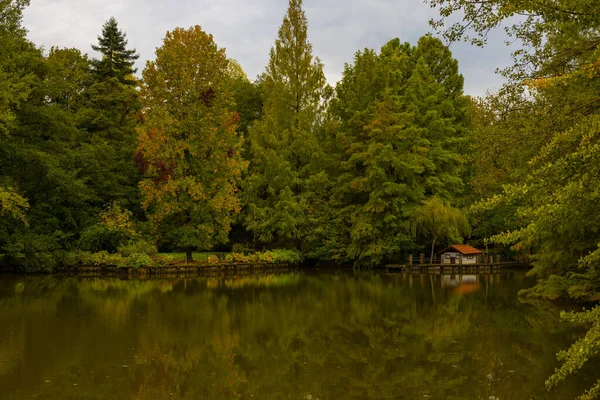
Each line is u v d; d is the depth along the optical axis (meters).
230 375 12.37
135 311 20.14
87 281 29.84
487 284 29.86
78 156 33.53
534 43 9.03
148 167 33.34
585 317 7.04
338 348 14.88
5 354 13.71
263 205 41.09
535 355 13.86
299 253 41.72
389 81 42.12
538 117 10.12
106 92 40.09
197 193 33.66
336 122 43.34
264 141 41.12
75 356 13.62
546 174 6.92
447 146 41.84
